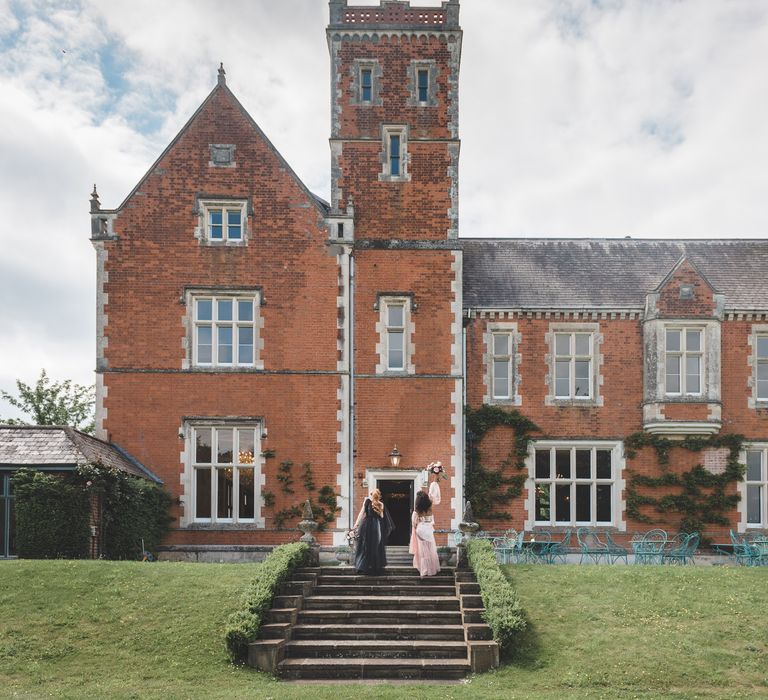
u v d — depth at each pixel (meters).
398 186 21.47
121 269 20.64
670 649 12.37
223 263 20.80
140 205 20.81
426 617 13.74
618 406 22.17
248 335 20.92
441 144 21.59
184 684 11.27
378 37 21.91
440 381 20.78
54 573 14.62
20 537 16.38
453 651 12.63
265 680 11.65
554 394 22.25
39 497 16.47
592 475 22.03
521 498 21.75
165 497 19.86
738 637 12.80
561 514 22.11
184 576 14.84
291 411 20.45
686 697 10.96
